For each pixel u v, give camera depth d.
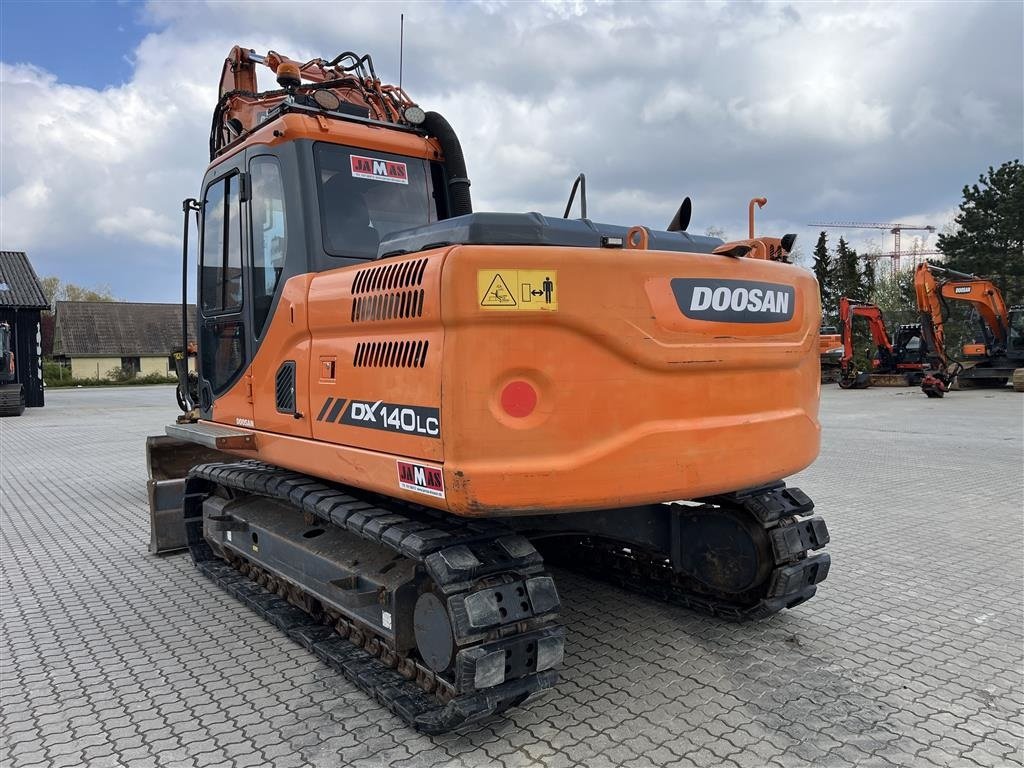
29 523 7.13
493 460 2.64
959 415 15.62
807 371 3.52
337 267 3.69
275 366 3.85
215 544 5.24
